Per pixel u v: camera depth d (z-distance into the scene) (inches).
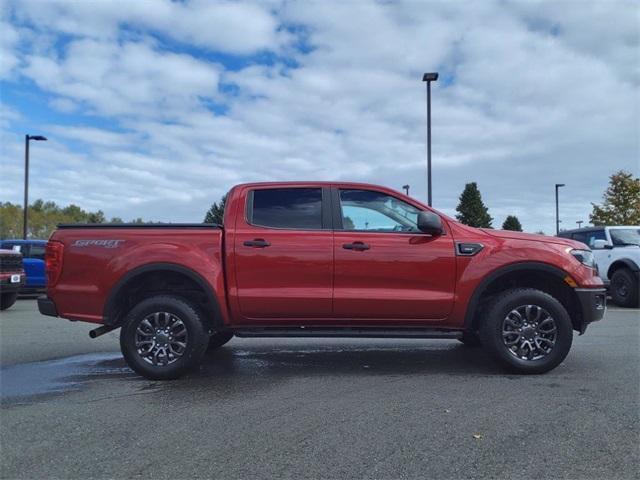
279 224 229.5
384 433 159.0
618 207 1212.5
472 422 167.9
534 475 131.4
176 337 223.6
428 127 669.3
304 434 158.9
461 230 229.8
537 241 228.5
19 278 500.4
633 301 477.1
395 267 223.1
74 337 342.6
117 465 138.6
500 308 223.5
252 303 223.3
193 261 223.0
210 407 186.1
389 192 233.9
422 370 239.6
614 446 148.6
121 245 225.5
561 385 209.9
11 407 188.1
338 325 229.5
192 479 130.3
